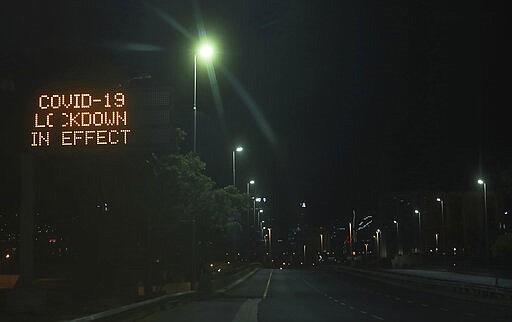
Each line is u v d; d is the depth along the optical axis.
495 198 118.06
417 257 101.62
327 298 40.59
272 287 55.41
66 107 21.31
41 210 30.22
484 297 36.94
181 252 43.59
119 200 31.58
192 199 38.22
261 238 147.50
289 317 26.31
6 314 21.39
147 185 32.31
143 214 32.91
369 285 59.16
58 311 22.70
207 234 43.81
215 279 45.66
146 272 33.75
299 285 59.12
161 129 21.11
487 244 75.12
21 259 22.03
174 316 25.28
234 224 47.97
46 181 29.41
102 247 32.34
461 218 136.00
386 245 143.25
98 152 21.19
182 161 36.34
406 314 28.23
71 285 35.88
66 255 47.03
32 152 21.30
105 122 21.19
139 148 21.08
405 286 54.84
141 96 21.23
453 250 128.50
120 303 26.42
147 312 23.77
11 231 36.50
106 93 21.27
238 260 94.44
